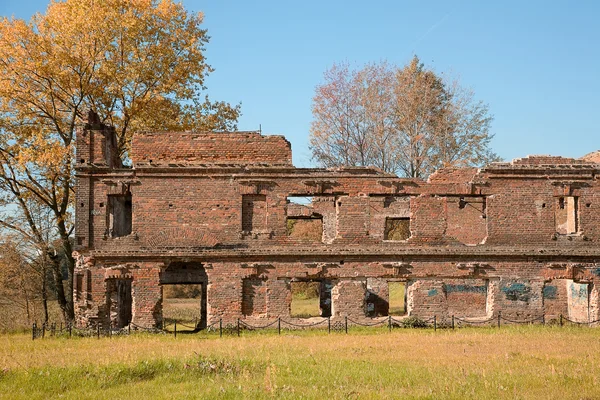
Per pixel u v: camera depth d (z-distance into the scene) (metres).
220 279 31.36
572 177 32.66
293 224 63.97
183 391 16.70
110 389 17.17
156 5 44.25
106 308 31.16
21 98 39.44
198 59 44.69
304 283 62.09
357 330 30.67
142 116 43.00
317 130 58.00
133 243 31.27
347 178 31.92
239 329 30.81
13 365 19.97
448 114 58.44
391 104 58.28
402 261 31.91
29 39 39.53
